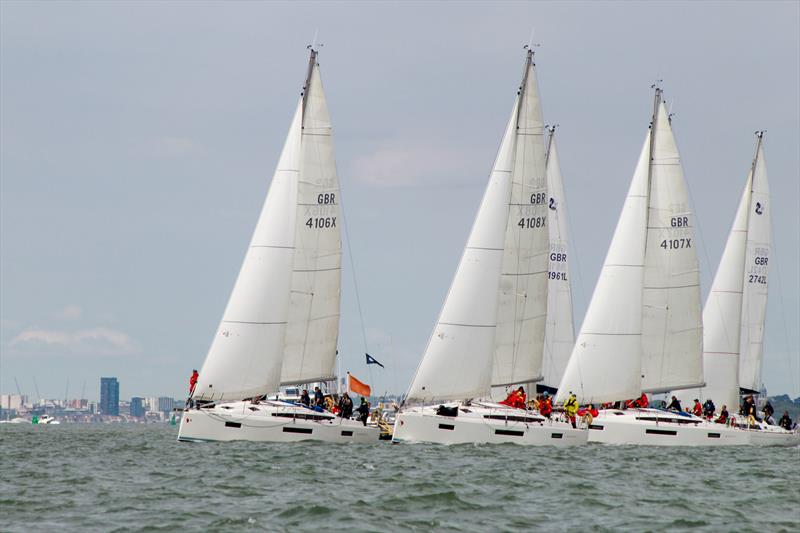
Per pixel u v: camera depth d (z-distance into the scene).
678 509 139.62
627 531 124.50
